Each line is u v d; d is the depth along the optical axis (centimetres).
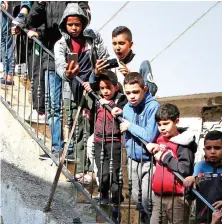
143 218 598
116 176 611
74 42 655
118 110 588
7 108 700
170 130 550
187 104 755
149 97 579
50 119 685
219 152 546
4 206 655
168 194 558
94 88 614
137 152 577
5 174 666
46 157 676
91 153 634
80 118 647
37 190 650
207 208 530
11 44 777
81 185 624
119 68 619
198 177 545
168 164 539
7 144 689
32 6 714
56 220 592
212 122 729
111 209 609
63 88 655
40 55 681
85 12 696
